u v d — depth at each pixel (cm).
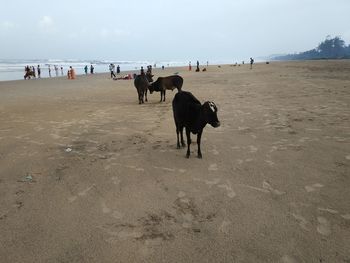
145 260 348
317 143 730
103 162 647
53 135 866
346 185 516
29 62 11006
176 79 1422
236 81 2352
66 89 2211
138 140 799
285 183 530
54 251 366
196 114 611
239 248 365
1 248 373
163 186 531
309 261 342
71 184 546
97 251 364
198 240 382
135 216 438
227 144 747
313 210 444
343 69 3634
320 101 1276
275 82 2152
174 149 721
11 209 464
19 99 1683
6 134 886
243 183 535
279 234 390
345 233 389
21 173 597
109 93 1878
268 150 694
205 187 524
